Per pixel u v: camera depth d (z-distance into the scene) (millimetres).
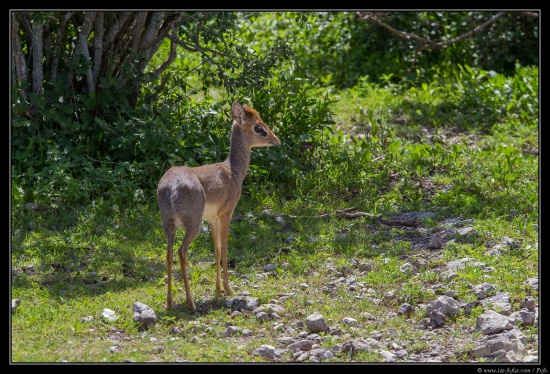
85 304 9844
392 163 15641
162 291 10328
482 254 11422
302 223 13016
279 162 14898
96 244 11836
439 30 23969
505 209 13328
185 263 9625
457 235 12219
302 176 14680
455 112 19547
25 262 11141
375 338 8961
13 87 13695
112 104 14469
